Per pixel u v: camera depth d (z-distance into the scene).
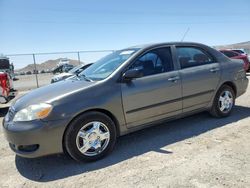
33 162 4.22
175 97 4.84
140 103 4.43
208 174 3.41
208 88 5.35
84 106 3.90
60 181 3.56
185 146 4.39
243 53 18.02
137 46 4.99
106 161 4.05
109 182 3.42
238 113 6.12
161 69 4.79
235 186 3.10
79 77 4.81
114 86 4.22
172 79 4.79
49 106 3.75
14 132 3.73
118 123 4.27
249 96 8.18
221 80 5.55
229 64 5.78
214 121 5.60
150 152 4.26
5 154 4.64
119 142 4.79
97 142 4.06
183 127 5.36
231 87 5.86
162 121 4.85
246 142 4.37
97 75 4.55
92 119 3.99
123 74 4.36
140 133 5.20
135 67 4.52
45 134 3.69
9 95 8.35
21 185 3.54
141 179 3.42
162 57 4.88
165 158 3.99
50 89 4.29
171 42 5.11
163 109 4.73
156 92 4.59
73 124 3.85
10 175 3.84
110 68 4.57
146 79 4.53
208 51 5.59
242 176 3.31
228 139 4.55
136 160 4.00
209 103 5.48
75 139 3.88
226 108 5.78
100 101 4.04
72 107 3.83
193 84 5.08
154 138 4.88
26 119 3.75
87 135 3.97
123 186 3.29
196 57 5.36
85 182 3.48
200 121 5.66
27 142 3.69
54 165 4.06
